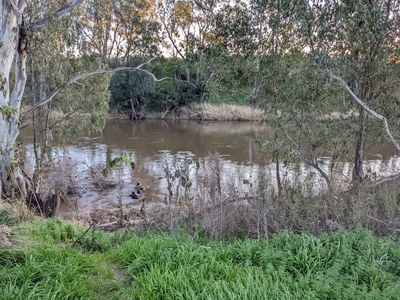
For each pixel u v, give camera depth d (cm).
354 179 903
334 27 749
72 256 544
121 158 1162
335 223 724
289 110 954
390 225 725
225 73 1002
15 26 944
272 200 780
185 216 792
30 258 498
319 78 873
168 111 3488
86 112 1464
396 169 1382
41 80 1376
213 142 2312
